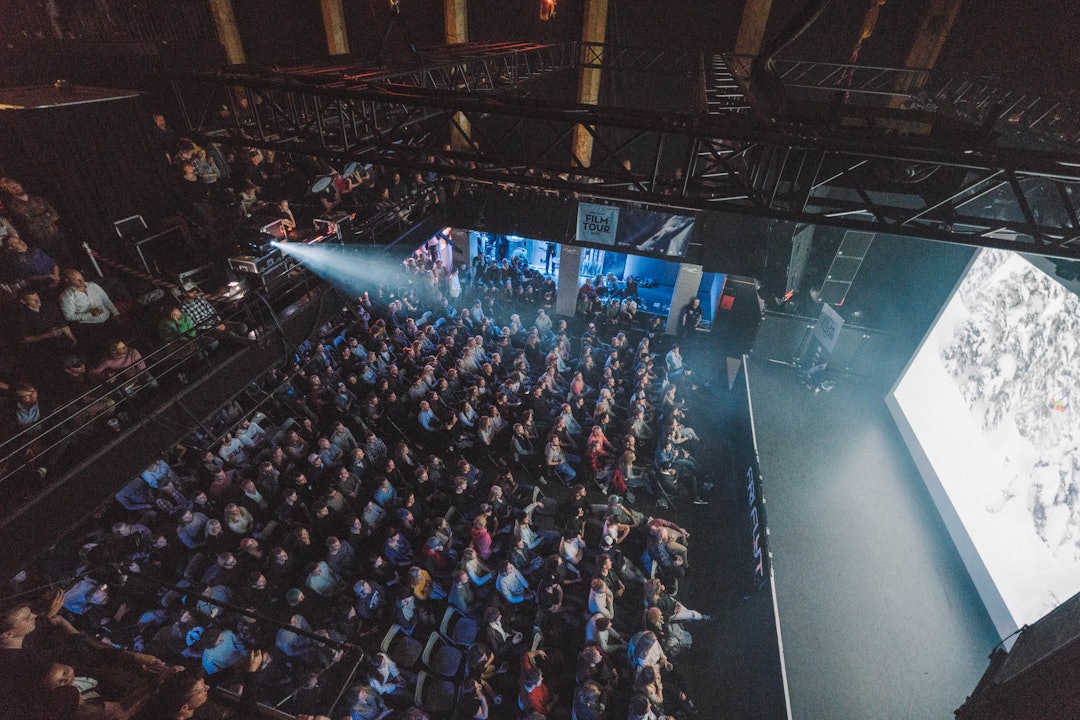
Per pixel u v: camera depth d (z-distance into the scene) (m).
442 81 14.96
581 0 20.48
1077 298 8.77
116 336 8.88
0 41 10.35
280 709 7.95
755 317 18.27
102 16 13.13
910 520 11.68
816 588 10.30
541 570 10.07
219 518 10.85
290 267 10.60
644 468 12.45
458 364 14.85
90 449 7.04
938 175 6.40
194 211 11.00
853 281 16.09
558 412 13.87
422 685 8.16
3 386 7.23
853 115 6.55
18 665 4.34
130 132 10.37
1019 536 9.25
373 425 13.67
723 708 8.64
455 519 11.21
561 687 8.67
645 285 20.52
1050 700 5.82
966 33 17.14
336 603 9.33
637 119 6.32
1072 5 12.58
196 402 8.46
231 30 17.55
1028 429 9.50
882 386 15.51
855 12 18.62
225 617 8.50
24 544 6.30
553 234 18.12
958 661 9.11
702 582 10.66
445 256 20.97
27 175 9.13
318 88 7.53
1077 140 10.66
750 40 19.55
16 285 7.88
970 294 11.94
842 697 8.64
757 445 13.65
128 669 5.08
